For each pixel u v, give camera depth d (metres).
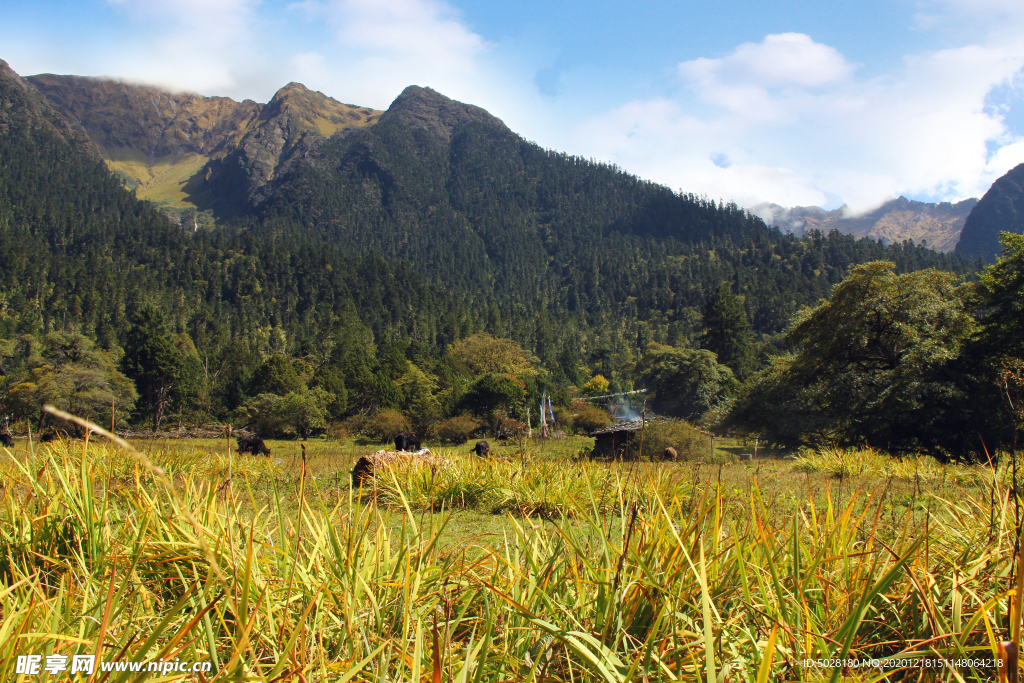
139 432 38.28
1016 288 19.97
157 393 50.22
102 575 2.78
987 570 2.83
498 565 2.95
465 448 33.19
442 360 70.44
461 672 2.04
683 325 163.62
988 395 19.48
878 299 23.91
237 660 1.93
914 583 2.43
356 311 146.75
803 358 26.83
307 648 2.31
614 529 4.07
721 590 2.60
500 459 9.68
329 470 11.21
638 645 2.36
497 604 2.62
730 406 31.30
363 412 50.09
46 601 2.39
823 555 2.71
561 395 54.22
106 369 44.91
